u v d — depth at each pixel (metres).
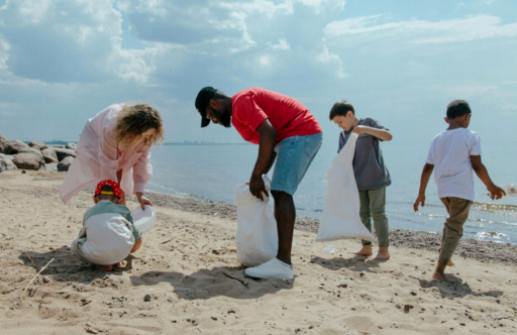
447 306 4.32
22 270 4.46
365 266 5.61
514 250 7.48
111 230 4.48
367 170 5.87
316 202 15.62
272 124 4.86
